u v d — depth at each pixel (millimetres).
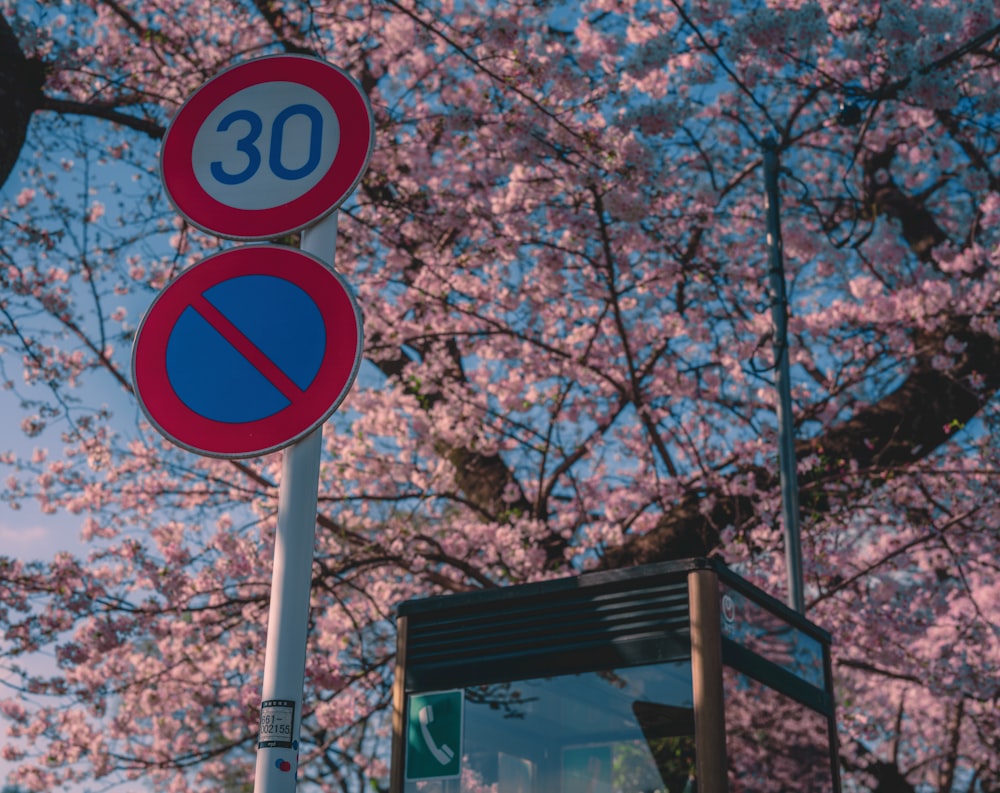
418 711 3197
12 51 5637
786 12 7781
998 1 8531
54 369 8719
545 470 9820
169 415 2223
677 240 9312
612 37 9156
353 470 9594
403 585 9789
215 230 2391
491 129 8539
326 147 2391
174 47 8938
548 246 8812
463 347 9883
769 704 3033
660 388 9484
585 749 2922
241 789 11828
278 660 1924
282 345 2205
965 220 11156
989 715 11672
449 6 9000
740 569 8578
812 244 9086
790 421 6988
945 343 8484
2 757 9734
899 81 7512
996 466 8859
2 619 8539
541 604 3121
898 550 8328
